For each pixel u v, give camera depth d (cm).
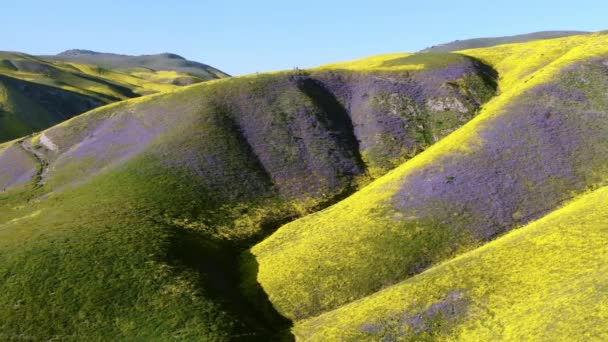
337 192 7962
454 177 6281
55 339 4397
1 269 5200
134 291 4959
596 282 3472
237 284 5631
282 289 5256
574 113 6912
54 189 8644
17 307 4700
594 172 5822
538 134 6656
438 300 4203
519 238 4659
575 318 3192
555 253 4119
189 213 6931
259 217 7206
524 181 5947
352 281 5091
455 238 5353
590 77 7594
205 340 4353
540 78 7944
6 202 8262
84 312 4678
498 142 6719
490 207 5669
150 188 7475
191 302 4859
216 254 6116
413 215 5847
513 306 3762
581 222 4419
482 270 4338
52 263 5297
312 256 5609
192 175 7950
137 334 4466
